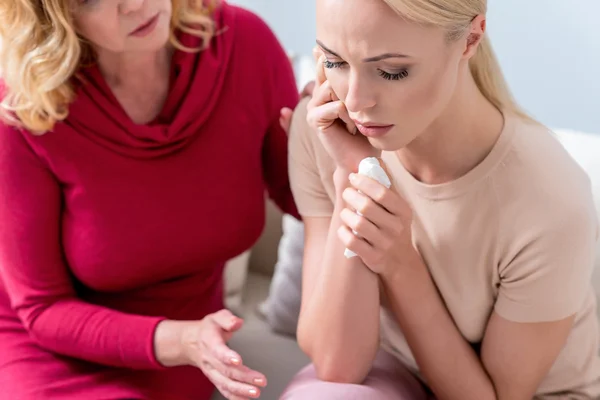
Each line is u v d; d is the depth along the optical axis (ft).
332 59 2.59
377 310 3.25
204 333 3.38
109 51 3.46
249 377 3.24
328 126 3.13
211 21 3.68
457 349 3.24
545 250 2.94
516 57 4.56
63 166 3.54
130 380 3.71
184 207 3.69
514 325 3.11
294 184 3.56
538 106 4.62
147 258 3.74
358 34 2.40
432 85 2.54
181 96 3.64
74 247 3.71
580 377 3.40
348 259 3.18
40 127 3.42
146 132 3.51
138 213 3.64
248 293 5.01
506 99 3.09
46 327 3.67
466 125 2.93
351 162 3.14
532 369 3.16
